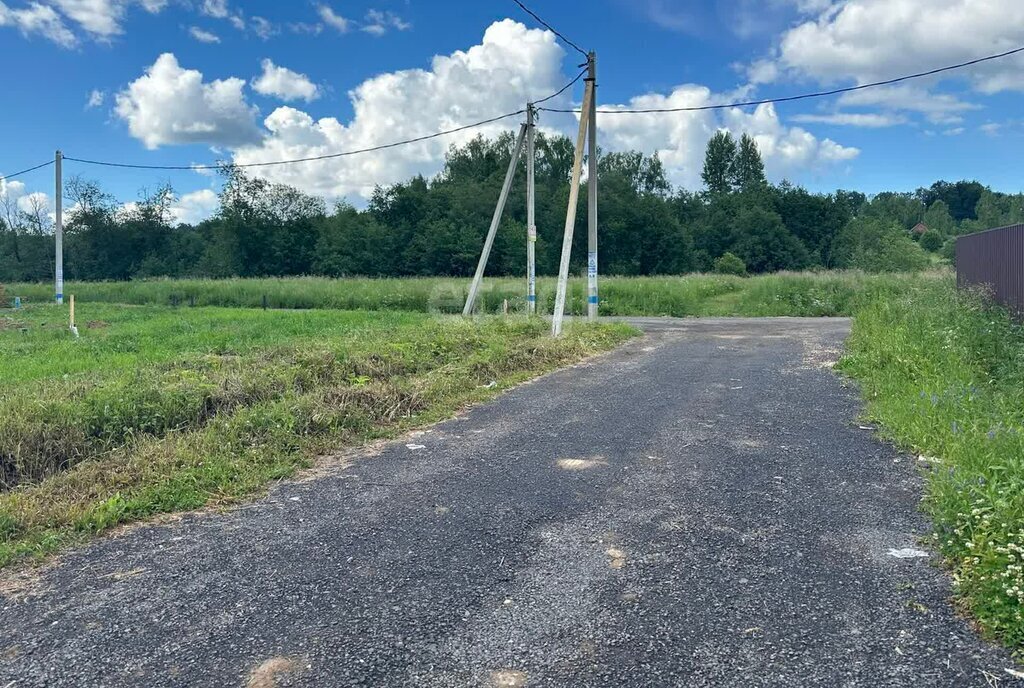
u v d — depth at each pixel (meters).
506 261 58.97
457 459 6.27
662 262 62.53
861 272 29.86
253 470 5.86
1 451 5.95
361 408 7.68
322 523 4.79
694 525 4.57
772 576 3.82
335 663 3.08
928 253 61.22
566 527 4.59
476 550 4.26
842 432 6.87
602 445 6.60
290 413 7.07
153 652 3.21
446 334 12.13
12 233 64.38
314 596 3.71
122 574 4.06
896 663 2.99
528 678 2.94
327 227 68.25
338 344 10.95
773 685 2.86
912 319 12.19
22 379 9.59
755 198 71.62
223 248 65.44
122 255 67.56
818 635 3.22
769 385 9.46
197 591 3.81
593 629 3.31
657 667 3.00
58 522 4.79
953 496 4.51
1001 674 2.89
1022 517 3.97
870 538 4.30
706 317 24.16
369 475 5.87
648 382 9.91
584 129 14.67
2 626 3.49
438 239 58.81
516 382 10.02
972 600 3.41
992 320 11.10
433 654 3.13
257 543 4.46
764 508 4.85
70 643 3.30
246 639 3.30
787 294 26.17
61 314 23.56
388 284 33.03
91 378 8.46
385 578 3.90
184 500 5.21
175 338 14.77
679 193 79.31
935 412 6.71
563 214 61.66
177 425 6.96
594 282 16.77
